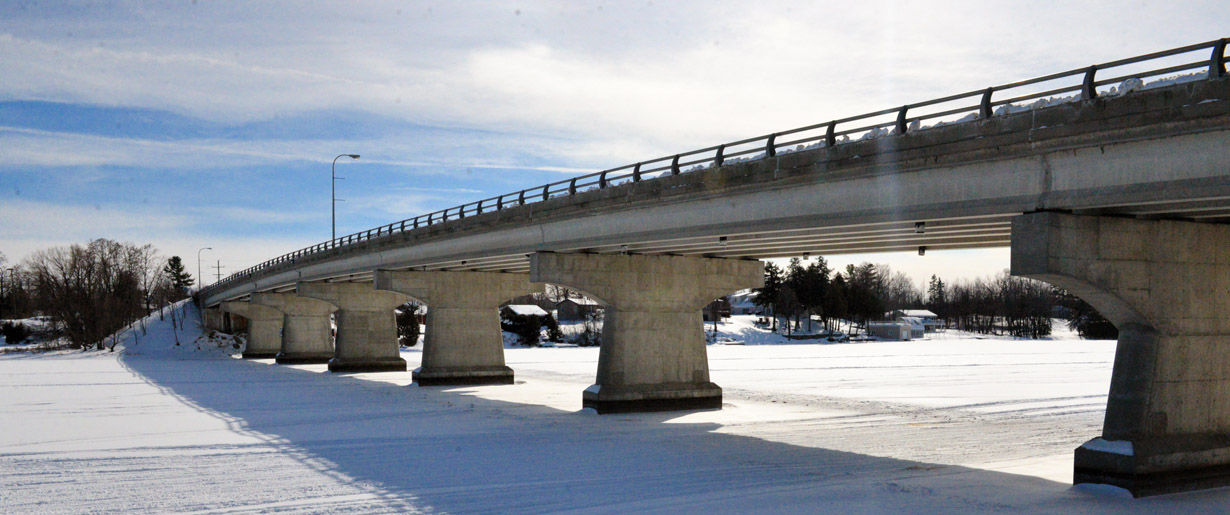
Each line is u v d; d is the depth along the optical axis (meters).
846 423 35.12
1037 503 19.72
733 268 40.47
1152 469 19.86
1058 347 116.06
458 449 28.39
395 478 23.31
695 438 30.91
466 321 55.25
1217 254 21.64
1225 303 21.52
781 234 29.34
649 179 32.72
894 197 24.09
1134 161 18.62
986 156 21.41
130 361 88.69
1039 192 20.55
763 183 27.84
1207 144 17.38
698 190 30.34
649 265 38.94
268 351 99.62
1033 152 20.36
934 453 27.55
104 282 135.38
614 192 34.38
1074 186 19.81
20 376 64.62
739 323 181.38
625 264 38.56
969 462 25.81
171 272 196.62
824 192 26.28
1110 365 74.12
